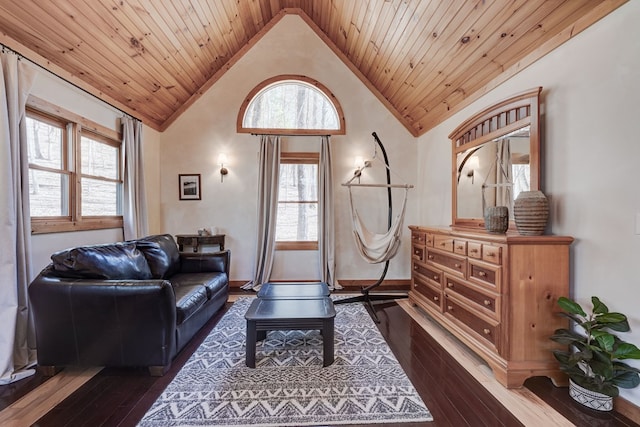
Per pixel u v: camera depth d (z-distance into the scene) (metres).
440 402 1.70
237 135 4.32
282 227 4.45
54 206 2.61
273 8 4.17
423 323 2.92
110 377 1.94
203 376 1.96
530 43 2.25
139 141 3.62
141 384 1.86
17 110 2.06
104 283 1.93
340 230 4.44
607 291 1.71
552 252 1.87
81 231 2.84
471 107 3.18
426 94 3.69
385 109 4.46
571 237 1.87
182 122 4.29
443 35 2.74
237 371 2.02
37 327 1.91
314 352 2.31
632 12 1.58
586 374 1.70
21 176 2.11
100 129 3.09
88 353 1.93
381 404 1.67
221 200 4.32
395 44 3.30
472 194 2.96
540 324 1.86
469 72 2.93
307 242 4.41
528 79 2.33
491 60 2.63
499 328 1.93
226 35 3.81
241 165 4.34
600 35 1.75
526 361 1.86
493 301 1.99
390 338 2.57
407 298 3.75
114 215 3.38
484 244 2.10
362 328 2.79
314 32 4.37
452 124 3.59
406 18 2.87
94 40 2.56
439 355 2.26
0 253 1.89
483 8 2.27
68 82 2.65
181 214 4.30
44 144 2.51
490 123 2.68
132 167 3.46
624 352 1.47
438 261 2.80
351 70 4.41
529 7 2.03
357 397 1.74
